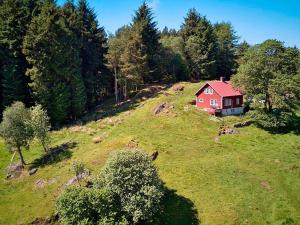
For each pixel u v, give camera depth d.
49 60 78.00
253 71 70.44
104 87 100.38
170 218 44.03
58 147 65.75
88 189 41.94
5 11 81.06
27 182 56.12
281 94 68.88
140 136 64.62
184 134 65.81
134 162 44.31
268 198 47.00
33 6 87.00
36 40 76.38
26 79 81.56
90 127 75.56
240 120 72.31
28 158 63.88
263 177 52.03
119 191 42.00
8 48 79.50
